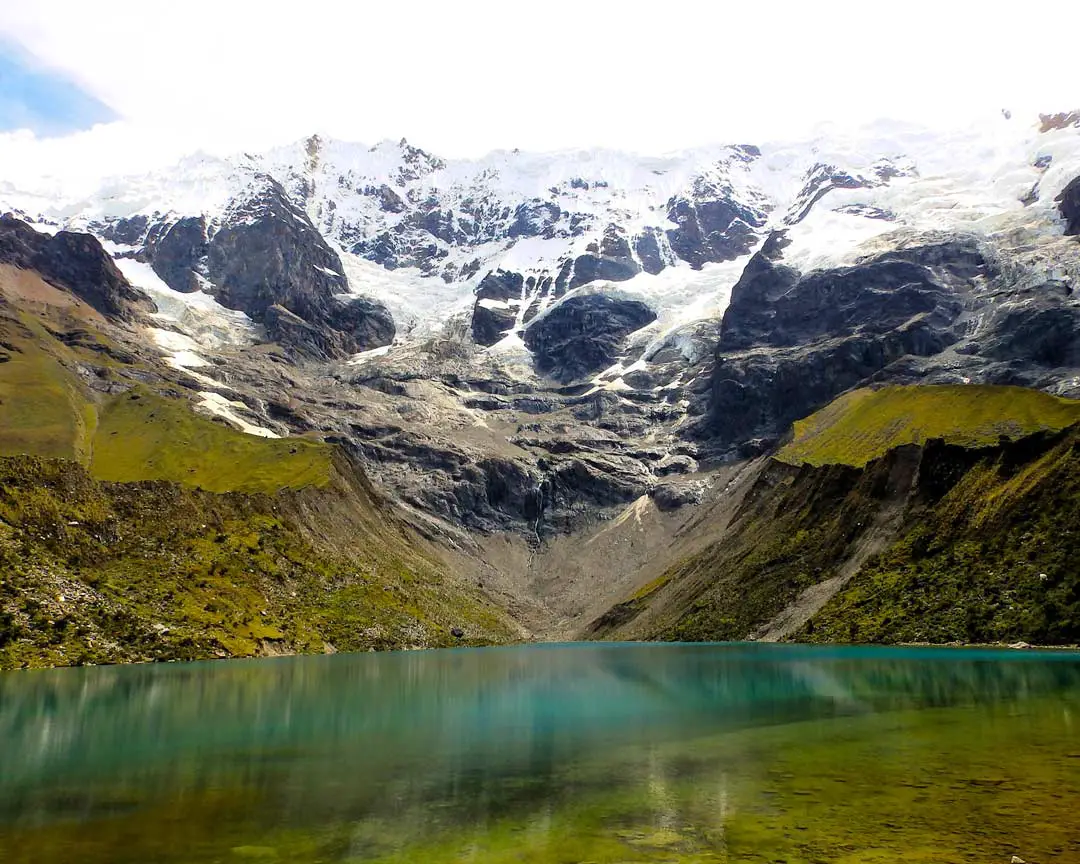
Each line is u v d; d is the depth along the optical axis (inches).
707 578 7534.5
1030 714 2132.1
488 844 1208.8
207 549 5900.6
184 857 1165.7
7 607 4131.4
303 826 1318.9
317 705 2760.8
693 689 3088.1
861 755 1723.7
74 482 5521.7
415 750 1966.0
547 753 1909.4
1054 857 1042.7
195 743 2060.8
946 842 1120.8
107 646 4242.1
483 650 6589.6
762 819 1275.8
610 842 1198.9
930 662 3548.2
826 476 6963.6
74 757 1882.4
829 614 5241.1
